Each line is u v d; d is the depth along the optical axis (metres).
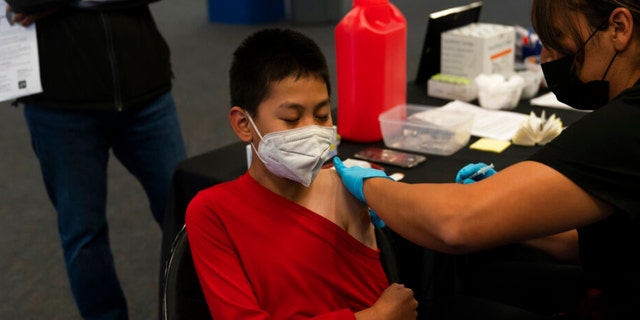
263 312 1.06
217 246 1.10
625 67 1.00
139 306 2.34
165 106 1.98
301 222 1.10
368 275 1.14
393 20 1.72
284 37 1.09
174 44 6.09
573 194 0.94
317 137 1.06
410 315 1.09
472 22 2.42
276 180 1.11
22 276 2.55
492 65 2.13
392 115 1.75
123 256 2.66
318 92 1.06
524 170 0.97
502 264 1.43
